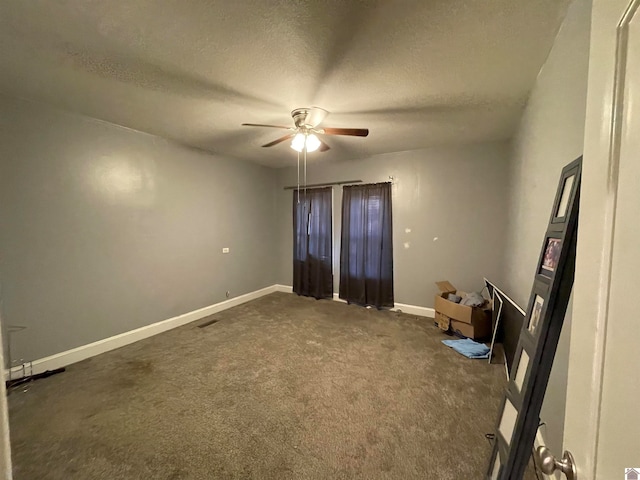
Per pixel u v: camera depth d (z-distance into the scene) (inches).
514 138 120.6
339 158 177.3
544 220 69.4
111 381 93.0
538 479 58.3
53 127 100.3
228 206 172.4
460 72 76.4
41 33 61.5
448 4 53.5
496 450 48.6
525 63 71.7
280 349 116.3
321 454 64.1
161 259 136.7
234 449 65.5
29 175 95.7
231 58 70.7
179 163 143.5
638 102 18.3
